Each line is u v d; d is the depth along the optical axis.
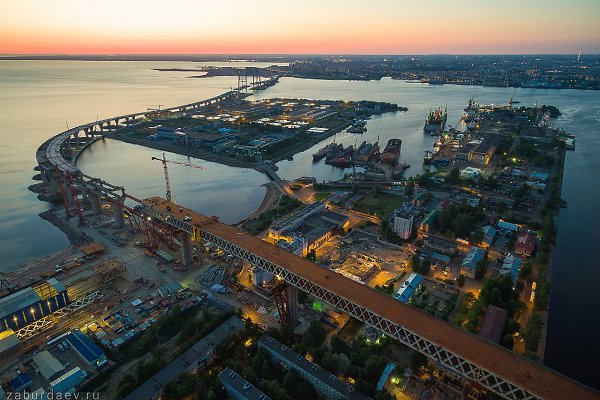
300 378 150.50
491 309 185.12
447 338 131.38
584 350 176.00
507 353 125.62
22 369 159.50
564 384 114.44
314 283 161.00
